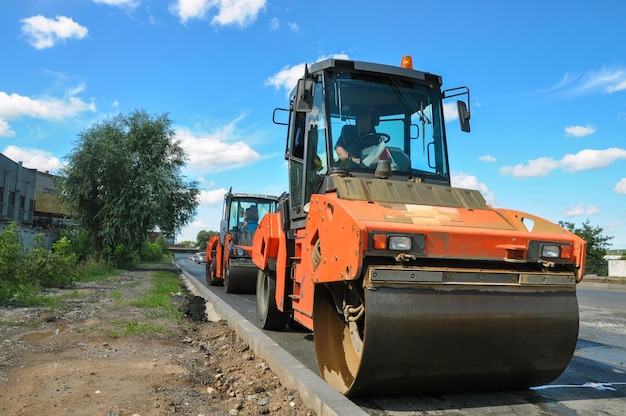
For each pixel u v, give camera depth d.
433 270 4.38
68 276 14.88
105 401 4.42
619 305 14.84
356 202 4.98
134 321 8.67
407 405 4.83
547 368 4.75
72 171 27.34
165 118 30.55
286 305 7.45
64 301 11.16
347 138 6.12
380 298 4.24
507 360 4.60
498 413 4.70
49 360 5.82
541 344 4.62
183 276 27.14
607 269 32.25
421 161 6.34
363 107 6.30
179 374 5.48
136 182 28.30
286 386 5.24
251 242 16.42
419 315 4.27
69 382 4.95
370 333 4.18
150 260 49.69
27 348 6.37
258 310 9.51
